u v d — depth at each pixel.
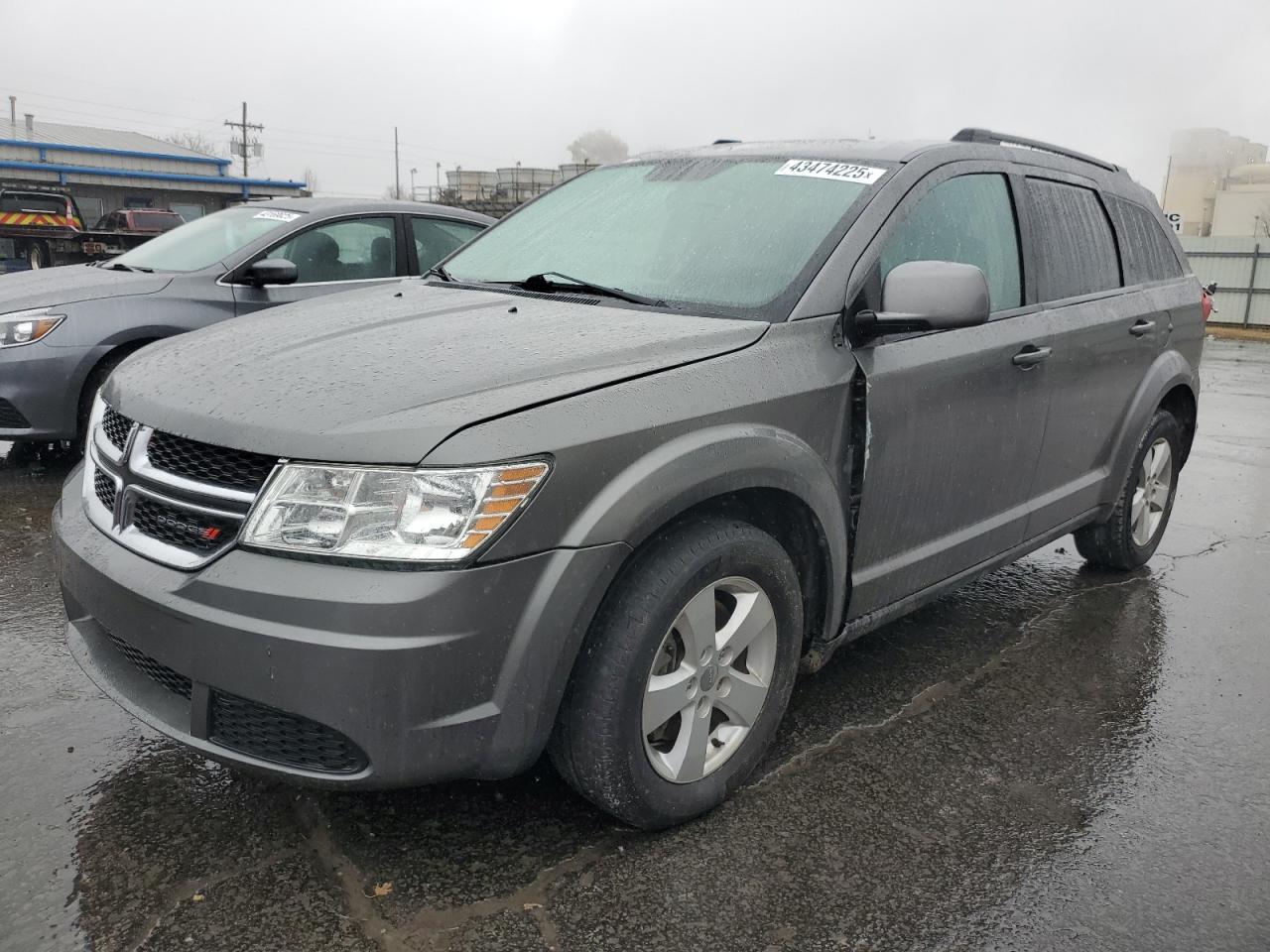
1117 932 2.18
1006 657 3.62
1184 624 4.01
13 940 2.03
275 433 2.07
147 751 2.77
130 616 2.18
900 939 2.13
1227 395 11.15
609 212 3.40
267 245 5.95
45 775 2.63
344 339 2.56
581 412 2.17
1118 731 3.09
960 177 3.29
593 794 2.32
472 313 2.78
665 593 2.25
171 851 2.33
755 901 2.23
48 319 5.29
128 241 21.59
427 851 2.36
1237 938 2.17
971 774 2.81
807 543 2.72
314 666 1.95
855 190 3.02
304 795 2.56
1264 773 2.88
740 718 2.58
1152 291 4.25
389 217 6.47
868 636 3.77
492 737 2.09
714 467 2.31
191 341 2.76
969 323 2.65
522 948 2.06
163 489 2.22
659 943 2.09
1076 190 3.92
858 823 2.54
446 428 2.03
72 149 34.28
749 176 3.26
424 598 1.96
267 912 2.14
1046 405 3.51
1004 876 2.36
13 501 5.05
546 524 2.07
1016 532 3.57
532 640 2.07
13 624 3.58
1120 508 4.30
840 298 2.76
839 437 2.70
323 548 1.99
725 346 2.53
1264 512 5.84
